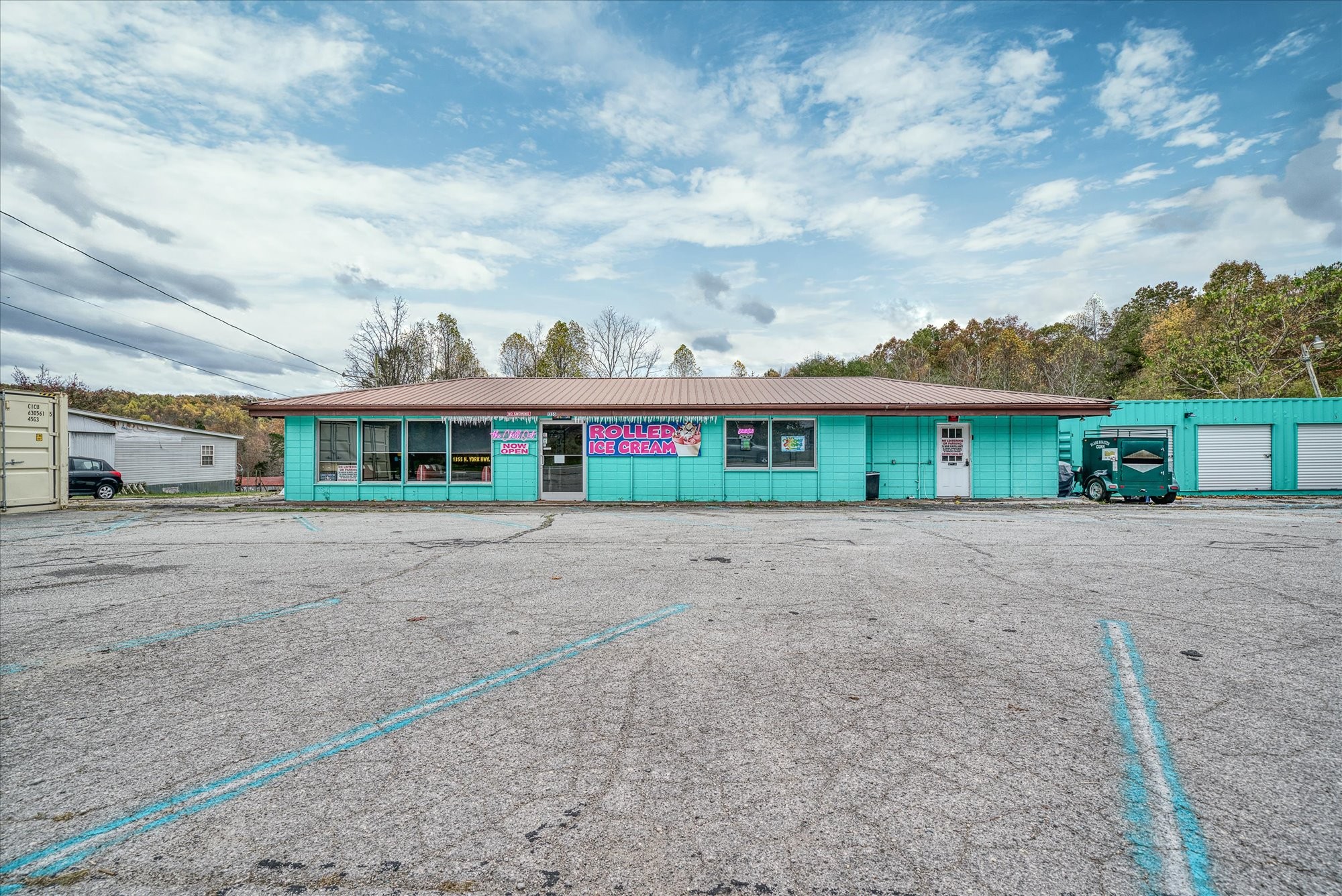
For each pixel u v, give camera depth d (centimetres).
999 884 207
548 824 241
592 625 502
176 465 2870
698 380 2091
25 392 1456
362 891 206
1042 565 742
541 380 2098
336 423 1714
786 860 220
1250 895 200
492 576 693
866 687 372
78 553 858
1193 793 259
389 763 287
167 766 286
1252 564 742
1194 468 1908
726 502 1692
